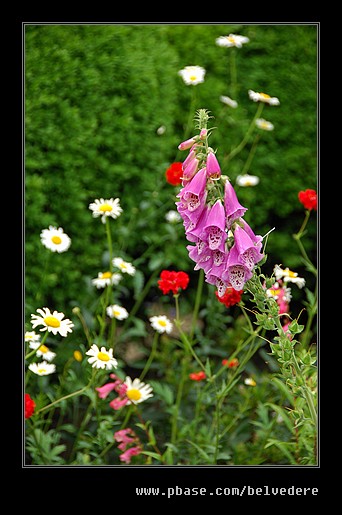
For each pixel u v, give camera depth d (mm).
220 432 4375
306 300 6520
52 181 5355
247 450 4188
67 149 5348
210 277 2754
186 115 6285
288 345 2861
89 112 5438
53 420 4727
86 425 4633
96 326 5016
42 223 5156
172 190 5871
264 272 6504
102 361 3594
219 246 2619
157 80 5840
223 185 2662
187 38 6375
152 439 3850
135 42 5781
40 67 5379
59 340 5117
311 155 6531
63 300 5215
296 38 6590
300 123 6539
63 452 4449
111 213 4238
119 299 6066
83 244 5453
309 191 4262
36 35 5469
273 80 6547
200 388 4785
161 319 4457
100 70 5543
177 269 6184
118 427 4527
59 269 5176
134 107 5652
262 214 6379
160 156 5809
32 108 5293
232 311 6324
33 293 5039
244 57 6547
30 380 4340
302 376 2949
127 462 3830
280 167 6457
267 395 4594
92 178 5477
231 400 4660
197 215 2631
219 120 6332
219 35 6430
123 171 5570
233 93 6188
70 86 5410
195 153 2643
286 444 3654
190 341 4586
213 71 6430
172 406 4188
